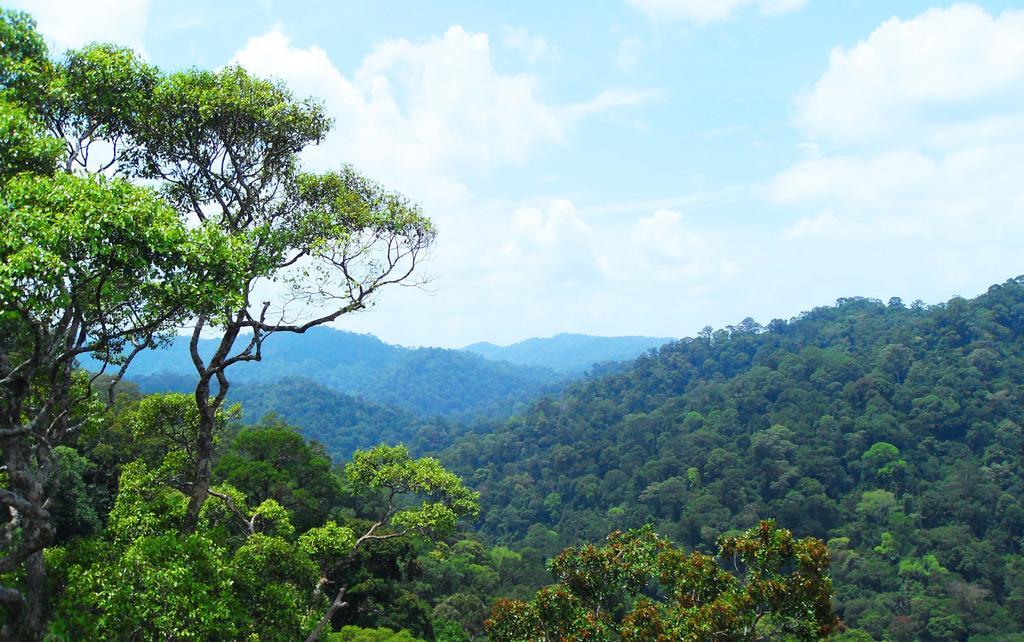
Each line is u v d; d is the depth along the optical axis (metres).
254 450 33.66
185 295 9.36
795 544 11.81
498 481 141.88
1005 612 67.00
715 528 92.00
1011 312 129.88
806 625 11.15
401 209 13.64
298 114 13.19
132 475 15.62
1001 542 78.88
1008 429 97.06
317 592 15.59
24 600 9.34
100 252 8.30
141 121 12.09
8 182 8.81
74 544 11.30
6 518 11.52
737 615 11.09
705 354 174.50
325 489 35.38
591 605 13.62
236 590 12.14
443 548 17.58
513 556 85.25
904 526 82.50
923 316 151.50
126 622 9.91
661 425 134.25
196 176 13.08
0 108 9.12
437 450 186.12
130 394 58.22
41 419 9.34
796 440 107.12
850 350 144.50
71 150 11.59
